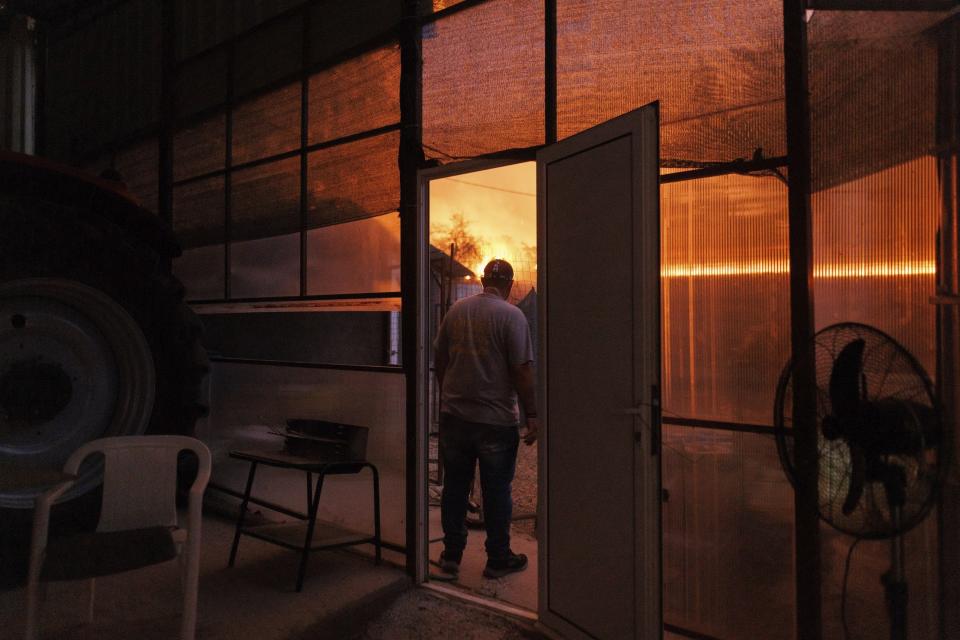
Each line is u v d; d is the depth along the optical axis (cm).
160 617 279
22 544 307
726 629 253
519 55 305
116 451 255
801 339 232
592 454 256
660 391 230
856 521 186
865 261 221
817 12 233
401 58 341
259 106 426
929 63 205
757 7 247
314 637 271
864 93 220
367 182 364
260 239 424
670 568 267
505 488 332
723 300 255
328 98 387
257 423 416
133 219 351
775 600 241
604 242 250
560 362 274
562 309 273
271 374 408
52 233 315
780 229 242
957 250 199
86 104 548
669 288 269
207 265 461
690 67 261
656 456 229
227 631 267
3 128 541
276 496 401
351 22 375
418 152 333
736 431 251
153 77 496
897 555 188
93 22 545
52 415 322
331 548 317
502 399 325
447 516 334
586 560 258
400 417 341
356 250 369
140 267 336
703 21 259
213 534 391
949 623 200
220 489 438
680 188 266
